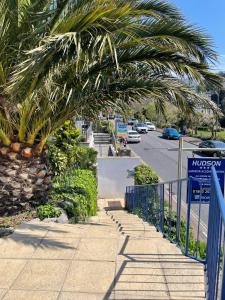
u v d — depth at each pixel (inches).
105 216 431.5
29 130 256.1
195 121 297.7
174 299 138.4
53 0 210.5
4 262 171.5
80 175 444.1
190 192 191.9
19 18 217.6
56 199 307.1
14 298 140.0
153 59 230.1
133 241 200.7
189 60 228.5
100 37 177.2
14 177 255.1
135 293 143.4
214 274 119.0
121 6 191.5
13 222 241.6
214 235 125.4
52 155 448.8
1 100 232.4
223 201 108.3
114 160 742.5
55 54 184.5
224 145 1143.6
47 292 144.5
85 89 239.3
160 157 1188.5
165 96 251.0
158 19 213.9
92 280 153.9
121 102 254.1
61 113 257.8
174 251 185.8
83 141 849.5
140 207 447.2
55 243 195.9
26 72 187.0
